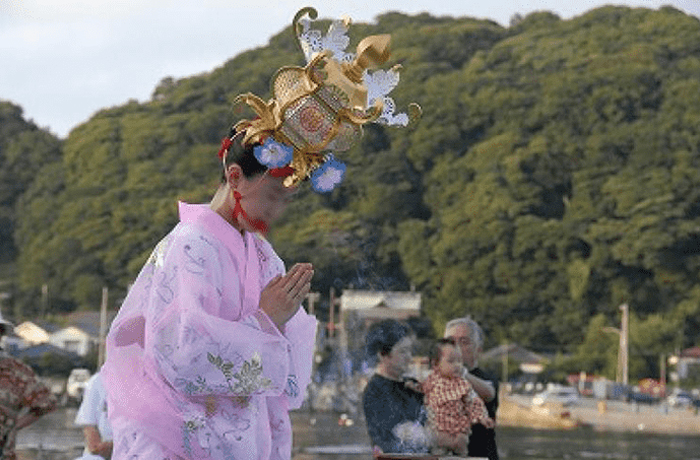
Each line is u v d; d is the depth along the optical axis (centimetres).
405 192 19388
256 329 372
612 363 16500
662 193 18000
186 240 374
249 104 378
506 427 10481
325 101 376
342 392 8825
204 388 364
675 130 18675
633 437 9300
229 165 384
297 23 382
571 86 19462
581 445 7869
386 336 803
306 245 15412
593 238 17825
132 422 369
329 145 380
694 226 17612
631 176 18350
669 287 17488
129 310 381
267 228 385
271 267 395
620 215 18038
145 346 370
